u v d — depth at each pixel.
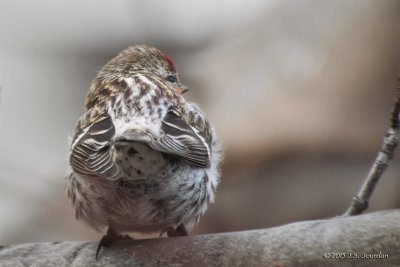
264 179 13.04
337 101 13.15
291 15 14.23
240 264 7.47
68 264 7.95
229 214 12.97
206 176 8.63
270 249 7.40
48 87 17.27
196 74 14.22
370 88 13.16
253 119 13.15
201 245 7.68
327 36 13.69
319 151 13.02
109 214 8.53
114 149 7.68
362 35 13.50
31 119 16.70
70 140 8.83
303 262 7.28
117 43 17.16
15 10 17.77
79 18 17.52
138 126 8.05
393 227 7.09
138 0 16.53
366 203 8.02
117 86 8.99
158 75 10.28
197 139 8.27
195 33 15.37
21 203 14.53
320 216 12.86
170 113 8.43
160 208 8.38
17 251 8.05
